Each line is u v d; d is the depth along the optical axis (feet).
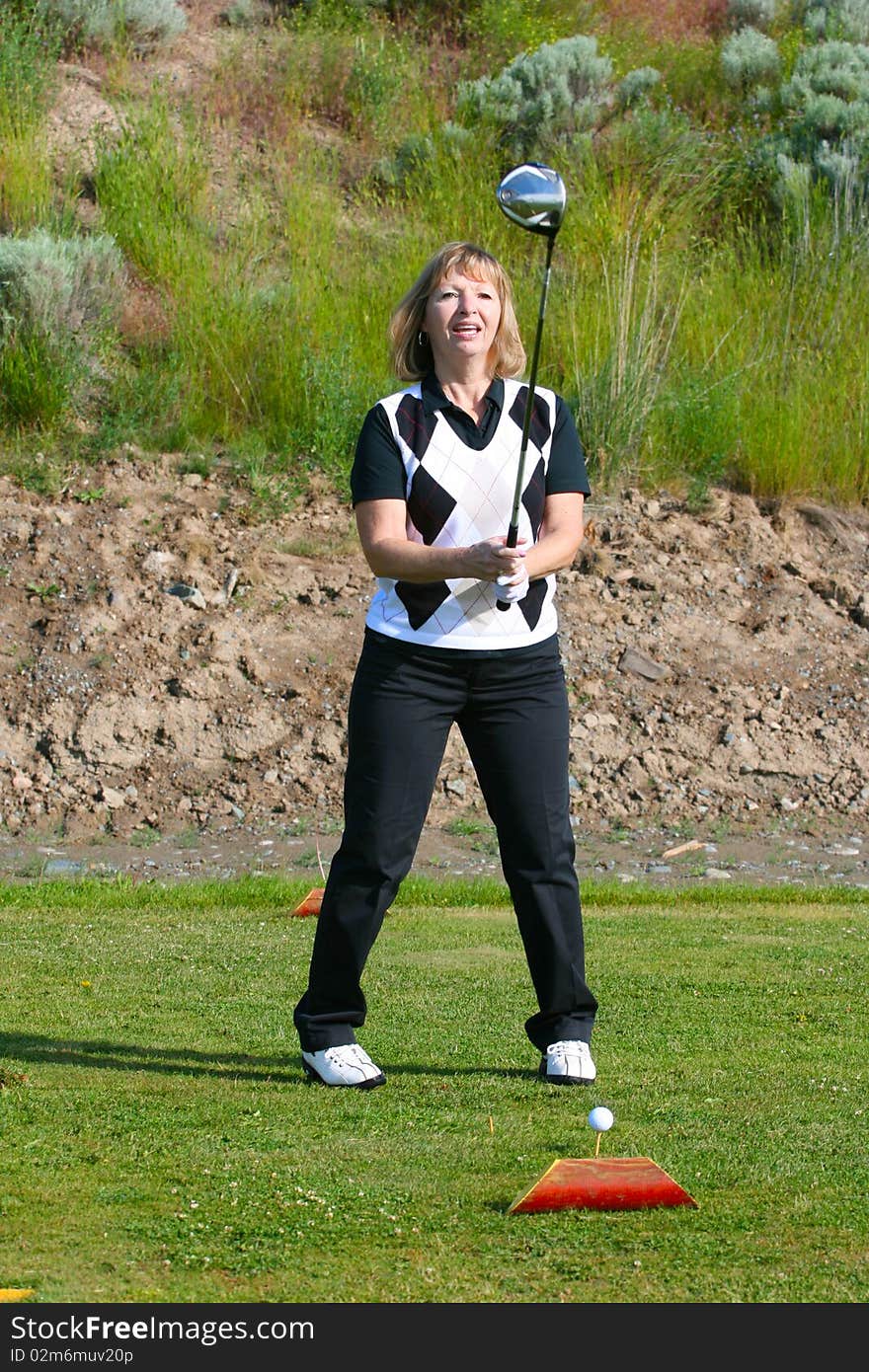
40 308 39.37
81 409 39.99
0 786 30.53
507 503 12.45
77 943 18.98
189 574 35.22
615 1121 11.45
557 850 12.64
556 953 12.66
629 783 32.17
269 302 42.70
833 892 24.30
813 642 36.11
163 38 53.88
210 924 20.62
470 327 12.39
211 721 32.22
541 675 12.57
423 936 19.92
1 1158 10.30
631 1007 15.61
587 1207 9.48
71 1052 13.39
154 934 19.72
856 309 44.75
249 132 51.11
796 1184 10.02
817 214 47.39
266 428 40.78
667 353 42.11
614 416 40.65
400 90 53.98
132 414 39.34
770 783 32.48
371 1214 9.34
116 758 31.30
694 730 33.37
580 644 35.24
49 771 30.91
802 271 45.50
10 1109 11.49
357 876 12.46
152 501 37.63
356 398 40.27
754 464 40.96
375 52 54.60
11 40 49.26
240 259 44.24
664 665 34.96
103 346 40.68
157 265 43.42
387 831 12.41
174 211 45.32
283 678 33.32
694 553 38.40
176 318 42.16
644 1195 9.54
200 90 52.47
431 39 59.11
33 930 20.02
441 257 12.59
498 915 21.81
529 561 12.25
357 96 53.42
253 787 31.14
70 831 29.66
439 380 12.64
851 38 61.05
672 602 36.76
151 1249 8.71
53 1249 8.69
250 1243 8.83
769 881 26.89
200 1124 11.19
